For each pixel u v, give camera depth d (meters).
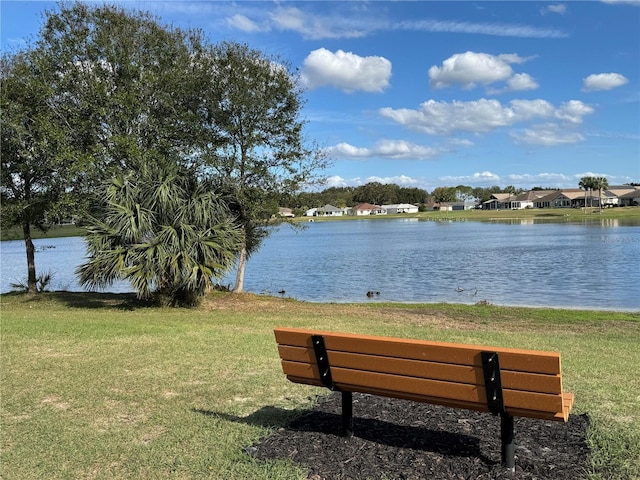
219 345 8.25
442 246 47.06
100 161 15.81
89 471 3.90
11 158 17.22
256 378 6.32
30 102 16.80
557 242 46.75
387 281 25.16
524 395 3.36
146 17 17.83
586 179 141.38
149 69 17.16
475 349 3.44
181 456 4.09
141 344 8.30
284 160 17.36
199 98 17.05
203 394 5.72
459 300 19.19
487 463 3.73
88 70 17.00
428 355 3.63
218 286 18.67
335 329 10.59
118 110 16.67
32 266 18.50
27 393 5.75
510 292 20.81
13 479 3.79
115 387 5.97
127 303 15.35
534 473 3.59
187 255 13.88
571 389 5.81
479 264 31.47
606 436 4.20
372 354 3.87
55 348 7.98
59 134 15.55
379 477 3.61
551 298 19.17
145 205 14.21
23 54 17.77
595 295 19.62
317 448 4.07
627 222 82.94
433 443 4.10
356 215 194.62
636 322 13.04
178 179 15.04
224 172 16.73
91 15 17.30
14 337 8.83
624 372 6.70
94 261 13.68
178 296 14.86
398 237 65.94
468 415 4.71
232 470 3.80
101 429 4.73
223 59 16.84
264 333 9.58
